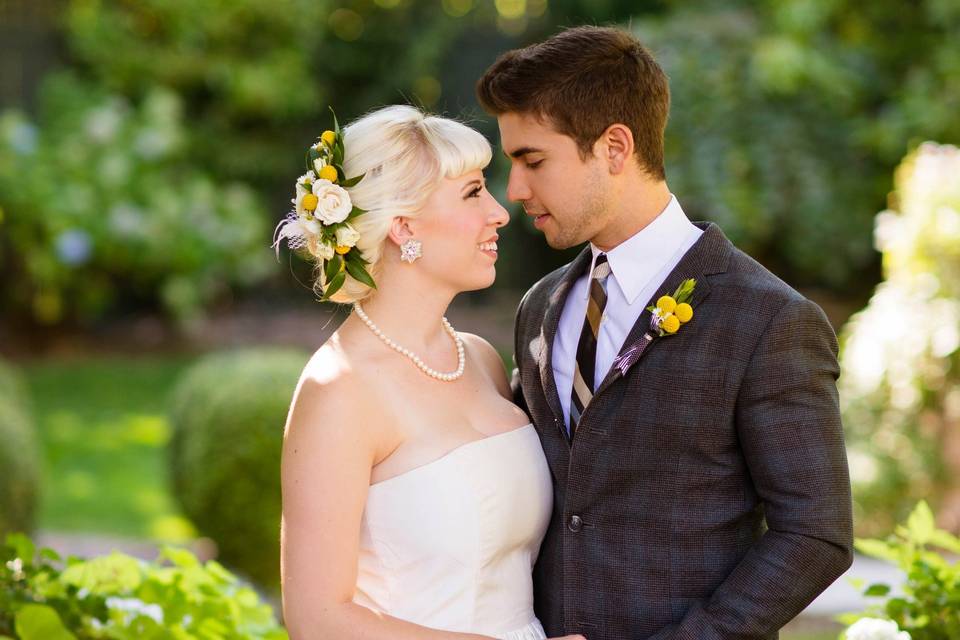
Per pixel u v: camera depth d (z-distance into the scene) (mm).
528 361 3715
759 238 12820
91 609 3873
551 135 3396
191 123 16172
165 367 14227
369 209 3428
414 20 16578
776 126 12617
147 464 10672
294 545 3248
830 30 12969
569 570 3410
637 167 3441
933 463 7789
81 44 15336
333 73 16703
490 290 15930
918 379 7922
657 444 3283
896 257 8102
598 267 3580
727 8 13609
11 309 14734
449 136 3463
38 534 8680
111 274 15039
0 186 13969
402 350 3498
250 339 15352
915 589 3859
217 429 7594
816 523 3100
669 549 3289
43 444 11117
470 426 3535
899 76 12836
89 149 14672
